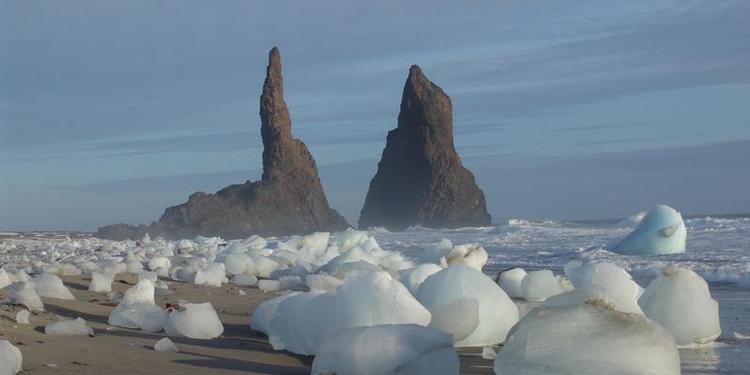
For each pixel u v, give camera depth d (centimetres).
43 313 462
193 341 413
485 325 402
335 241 1120
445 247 831
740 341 453
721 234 1627
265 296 698
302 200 6694
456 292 402
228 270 888
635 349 251
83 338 391
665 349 252
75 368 314
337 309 359
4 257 1441
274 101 6719
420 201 7094
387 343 277
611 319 256
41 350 346
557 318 259
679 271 443
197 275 808
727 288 812
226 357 363
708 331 431
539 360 254
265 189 6544
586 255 1277
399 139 7356
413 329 286
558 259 1295
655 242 1248
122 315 454
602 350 251
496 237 2173
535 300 612
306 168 6806
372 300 350
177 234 5962
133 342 390
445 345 283
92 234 5472
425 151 7112
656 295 439
